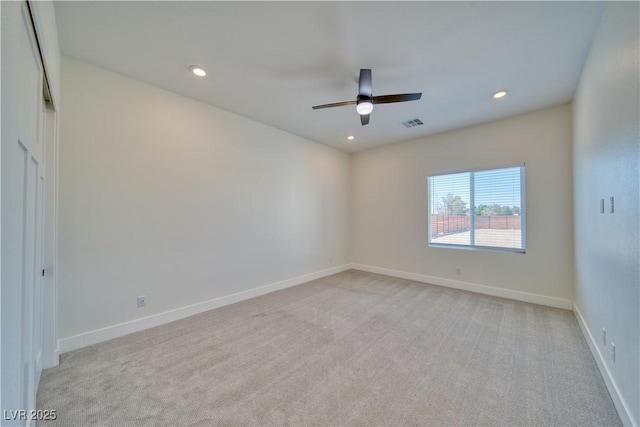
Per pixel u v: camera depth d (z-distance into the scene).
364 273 5.19
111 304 2.48
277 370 1.98
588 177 2.34
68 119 2.24
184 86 2.77
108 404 1.62
